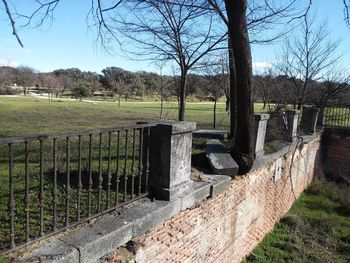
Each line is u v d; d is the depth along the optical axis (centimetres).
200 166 699
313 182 1505
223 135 1013
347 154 1633
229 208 692
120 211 440
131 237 409
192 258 564
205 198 588
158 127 486
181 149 511
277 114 1176
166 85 2533
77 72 7006
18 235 367
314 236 998
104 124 1766
